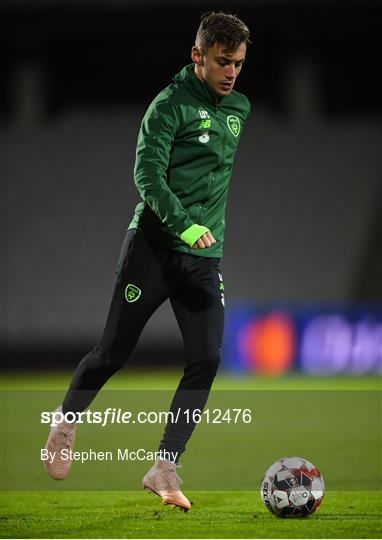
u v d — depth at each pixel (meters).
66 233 67.62
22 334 62.72
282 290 65.06
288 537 14.43
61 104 74.75
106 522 15.70
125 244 16.33
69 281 65.31
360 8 65.19
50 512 16.78
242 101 16.44
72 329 63.16
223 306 16.34
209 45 15.46
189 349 16.02
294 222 68.00
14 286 64.94
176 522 15.65
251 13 65.56
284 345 51.81
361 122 73.00
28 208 68.62
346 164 70.62
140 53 72.25
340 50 70.69
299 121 72.69
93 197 69.44
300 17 66.25
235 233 67.56
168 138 15.49
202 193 16.05
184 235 14.83
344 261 66.25
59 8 65.62
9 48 69.12
